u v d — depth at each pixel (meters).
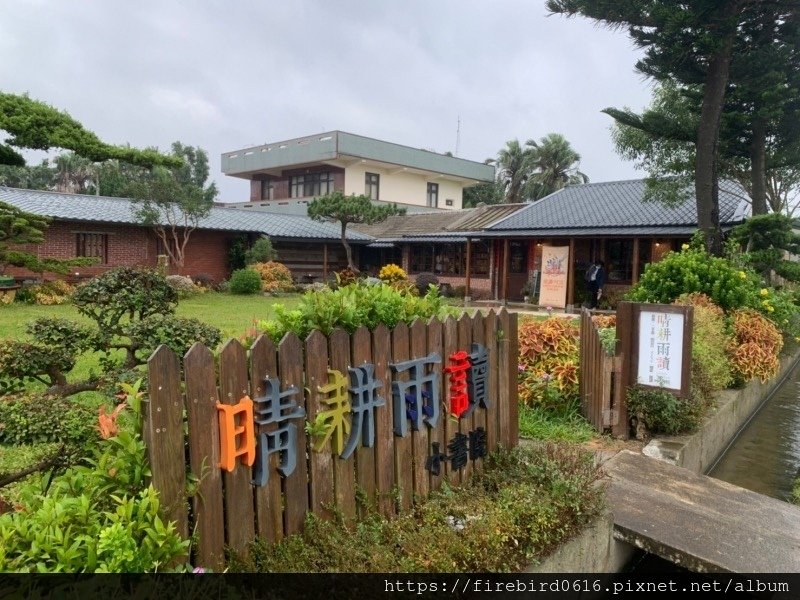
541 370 5.69
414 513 2.77
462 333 3.24
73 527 1.74
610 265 17.42
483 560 2.41
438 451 3.05
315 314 2.53
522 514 2.73
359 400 2.56
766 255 10.65
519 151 37.88
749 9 10.67
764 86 11.66
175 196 19.41
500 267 20.48
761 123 12.80
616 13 10.20
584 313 5.52
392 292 3.04
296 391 2.31
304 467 2.37
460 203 35.62
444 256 23.52
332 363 2.49
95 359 6.87
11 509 2.29
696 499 3.73
